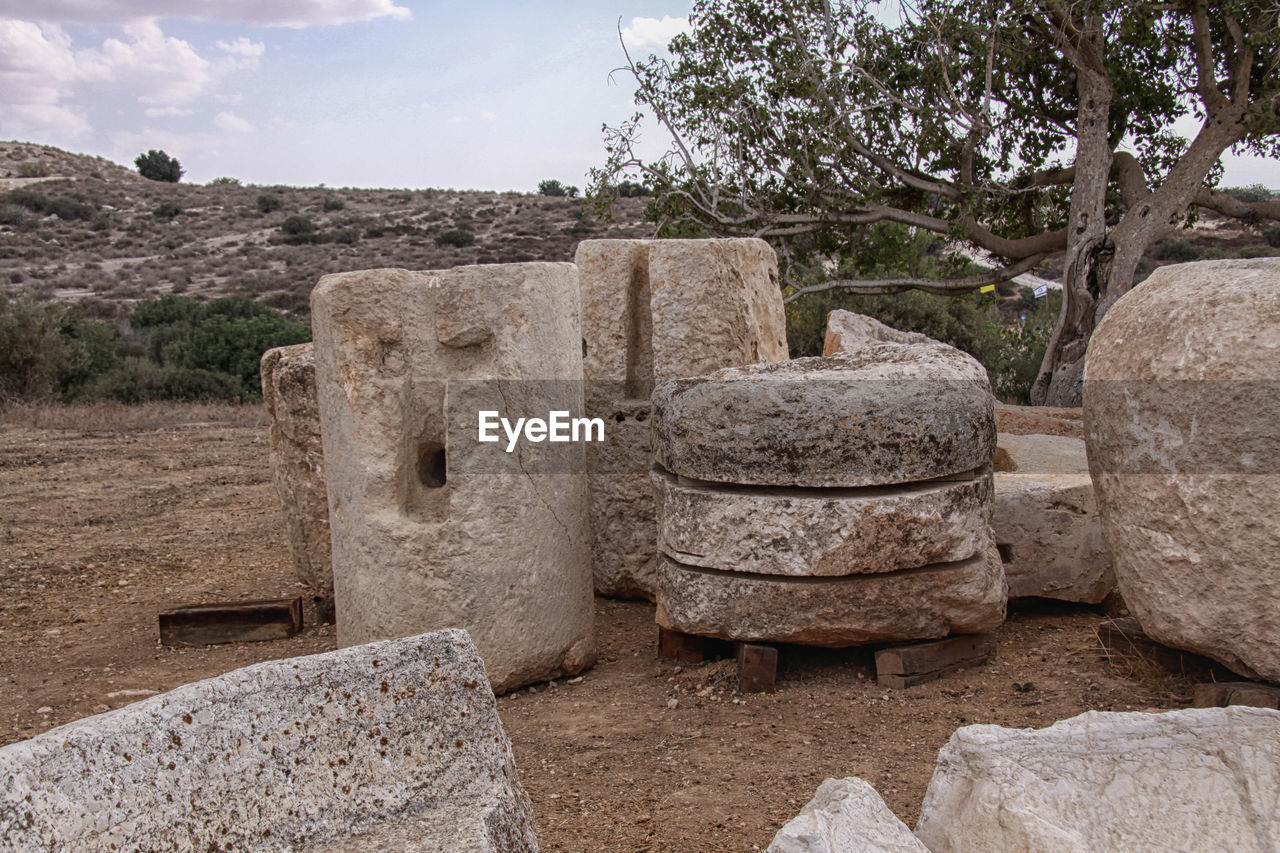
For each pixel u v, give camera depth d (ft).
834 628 13.25
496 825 7.03
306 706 7.16
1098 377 12.27
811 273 53.98
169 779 6.49
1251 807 7.11
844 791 7.47
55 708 14.49
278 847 6.65
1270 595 10.82
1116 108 46.75
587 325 18.94
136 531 27.27
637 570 18.99
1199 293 11.18
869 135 48.52
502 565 13.74
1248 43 40.93
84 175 195.93
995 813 7.12
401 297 13.83
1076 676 13.41
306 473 19.58
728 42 48.11
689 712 13.12
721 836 9.51
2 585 21.71
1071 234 43.21
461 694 7.66
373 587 13.74
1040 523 16.20
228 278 119.24
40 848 5.86
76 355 63.87
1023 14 42.65
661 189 49.80
